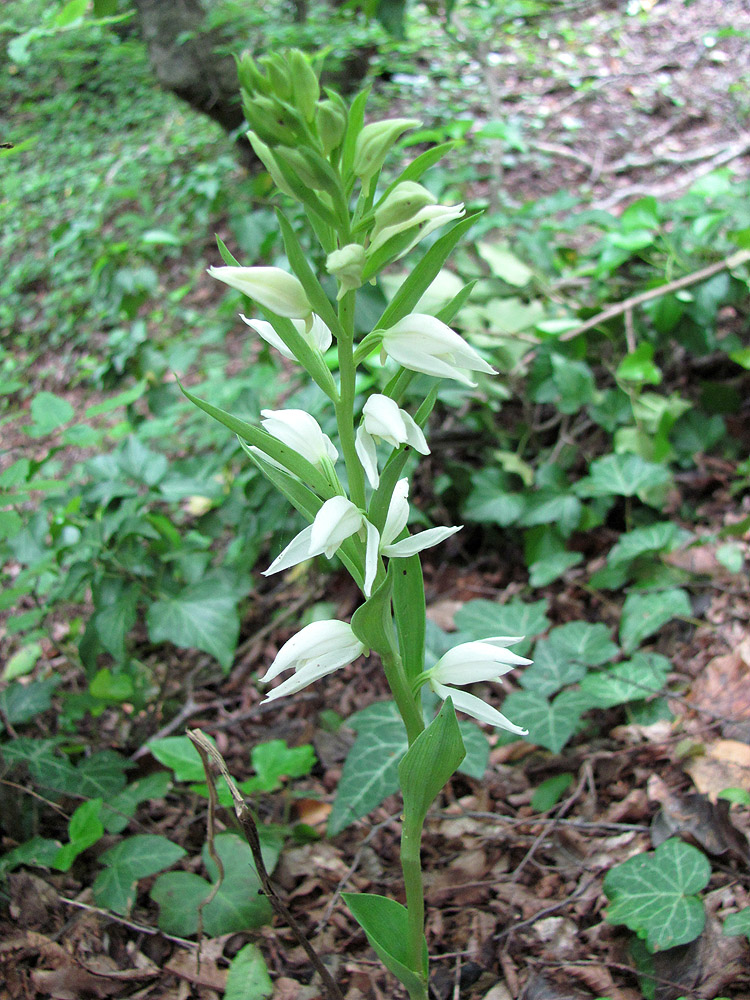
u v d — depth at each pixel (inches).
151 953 15.4
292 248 10.2
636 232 25.4
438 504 26.8
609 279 28.3
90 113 68.7
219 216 49.0
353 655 11.1
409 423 10.5
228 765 20.8
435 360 10.4
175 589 21.7
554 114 52.7
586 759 18.2
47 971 14.6
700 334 26.0
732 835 15.0
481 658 11.3
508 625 20.7
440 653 19.4
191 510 30.9
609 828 16.5
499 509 24.6
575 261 30.0
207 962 15.1
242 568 23.4
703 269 25.1
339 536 10.5
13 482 19.4
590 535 25.5
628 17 59.5
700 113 49.2
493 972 14.6
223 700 23.4
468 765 17.0
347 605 25.6
